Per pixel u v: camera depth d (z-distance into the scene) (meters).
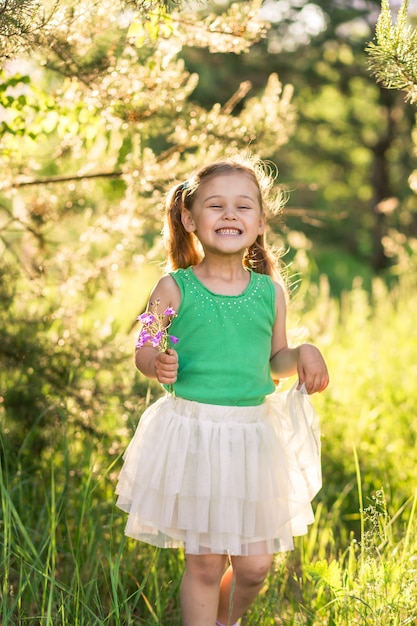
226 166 2.83
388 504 3.95
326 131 15.57
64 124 4.11
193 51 13.08
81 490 3.51
